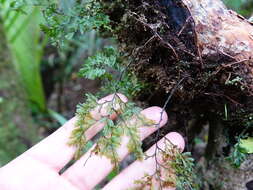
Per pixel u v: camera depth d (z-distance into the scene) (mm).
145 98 222
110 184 200
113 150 190
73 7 210
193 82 187
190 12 176
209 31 179
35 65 449
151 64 195
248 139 203
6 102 398
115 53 207
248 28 185
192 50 179
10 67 404
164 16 178
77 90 485
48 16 199
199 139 293
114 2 191
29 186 211
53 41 200
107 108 195
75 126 195
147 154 202
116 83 202
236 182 222
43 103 479
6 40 396
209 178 238
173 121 221
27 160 218
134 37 196
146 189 196
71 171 209
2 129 393
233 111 195
